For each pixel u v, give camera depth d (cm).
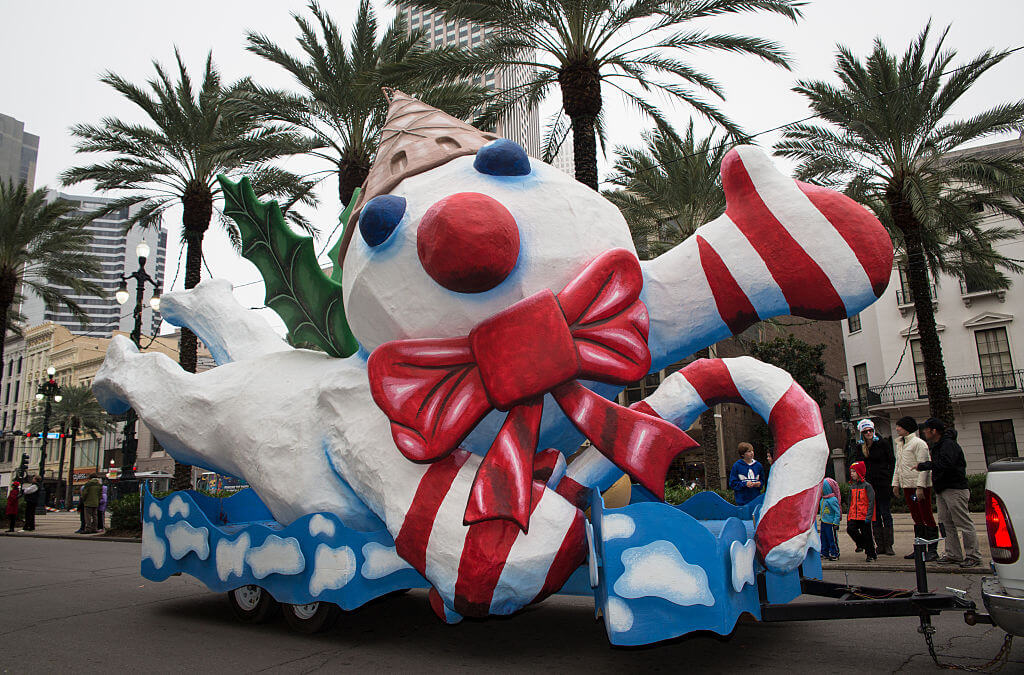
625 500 505
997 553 340
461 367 410
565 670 393
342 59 1274
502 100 1227
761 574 401
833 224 431
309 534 458
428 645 460
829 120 1291
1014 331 2106
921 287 1268
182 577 816
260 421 512
